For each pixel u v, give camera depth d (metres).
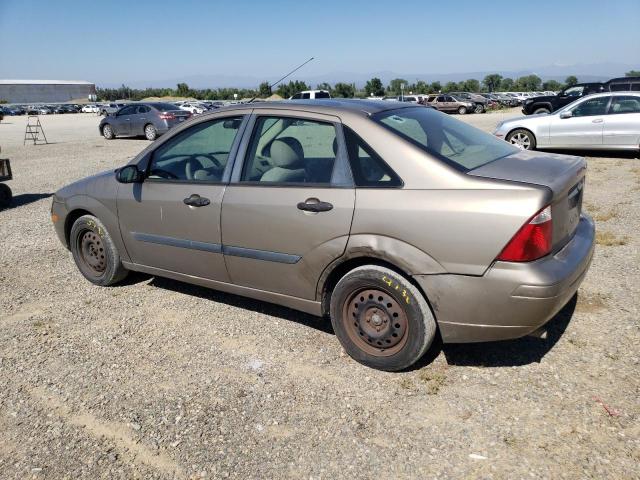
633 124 11.36
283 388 3.28
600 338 3.63
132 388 3.35
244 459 2.69
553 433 2.74
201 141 4.11
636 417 2.82
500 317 2.96
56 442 2.87
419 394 3.14
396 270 3.22
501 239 2.86
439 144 3.38
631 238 5.76
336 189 3.35
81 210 5.00
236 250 3.85
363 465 2.60
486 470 2.52
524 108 21.17
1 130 33.41
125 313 4.45
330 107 3.58
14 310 4.58
